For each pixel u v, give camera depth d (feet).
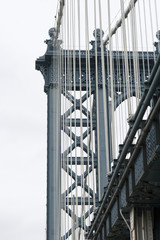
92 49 165.78
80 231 129.80
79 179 157.07
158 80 52.47
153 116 55.21
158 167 58.90
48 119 160.66
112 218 83.20
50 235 146.10
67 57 155.74
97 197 151.33
